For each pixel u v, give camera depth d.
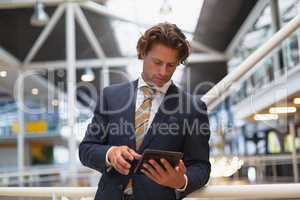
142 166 0.87
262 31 5.46
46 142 12.05
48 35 7.70
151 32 0.98
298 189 0.99
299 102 4.79
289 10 4.52
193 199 1.05
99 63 7.38
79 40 7.62
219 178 2.92
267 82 4.93
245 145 7.10
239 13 5.14
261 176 4.96
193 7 4.48
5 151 11.35
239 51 5.70
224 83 1.81
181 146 1.01
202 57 5.80
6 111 9.62
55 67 7.64
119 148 0.93
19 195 1.36
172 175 0.87
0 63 7.54
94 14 7.01
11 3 6.88
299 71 4.50
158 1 4.55
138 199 0.97
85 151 1.03
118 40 7.05
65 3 7.09
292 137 5.84
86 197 1.23
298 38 4.57
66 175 5.88
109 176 1.00
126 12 6.28
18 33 7.50
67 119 6.05
